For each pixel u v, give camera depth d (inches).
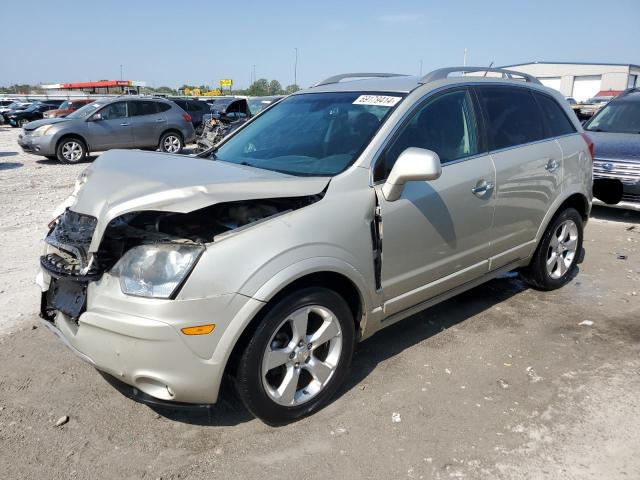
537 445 110.5
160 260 101.0
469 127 152.5
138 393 106.6
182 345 99.7
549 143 176.9
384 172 128.6
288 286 111.2
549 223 180.5
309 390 120.0
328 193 118.3
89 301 106.5
